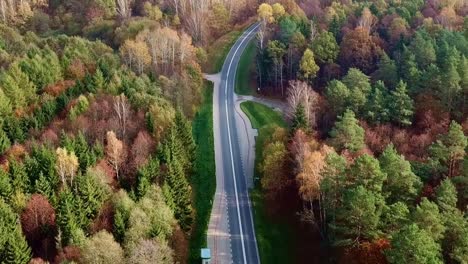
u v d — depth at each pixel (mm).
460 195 104875
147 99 150625
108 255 93875
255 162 151375
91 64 177875
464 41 176125
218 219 127812
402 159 102062
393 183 100750
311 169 112125
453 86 143375
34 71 162625
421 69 168000
